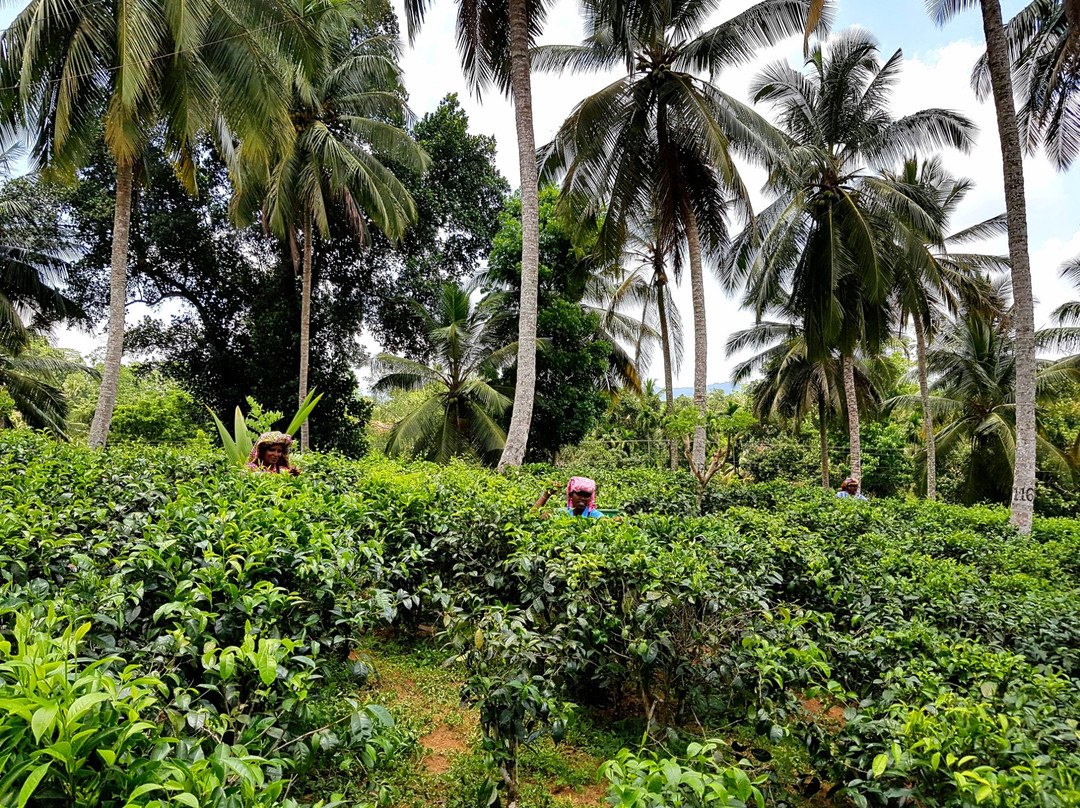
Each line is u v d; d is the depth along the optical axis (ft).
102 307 60.13
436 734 11.81
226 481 15.57
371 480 18.11
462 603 12.69
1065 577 19.03
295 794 8.82
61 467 15.60
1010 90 30.09
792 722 10.30
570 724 9.58
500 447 55.11
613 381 70.28
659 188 43.29
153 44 28.17
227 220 57.11
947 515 31.53
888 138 45.62
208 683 7.21
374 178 49.90
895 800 8.09
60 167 32.68
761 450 91.50
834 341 50.26
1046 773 6.28
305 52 33.58
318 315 60.95
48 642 5.21
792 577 14.74
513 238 56.34
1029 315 29.96
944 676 9.28
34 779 3.82
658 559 11.48
